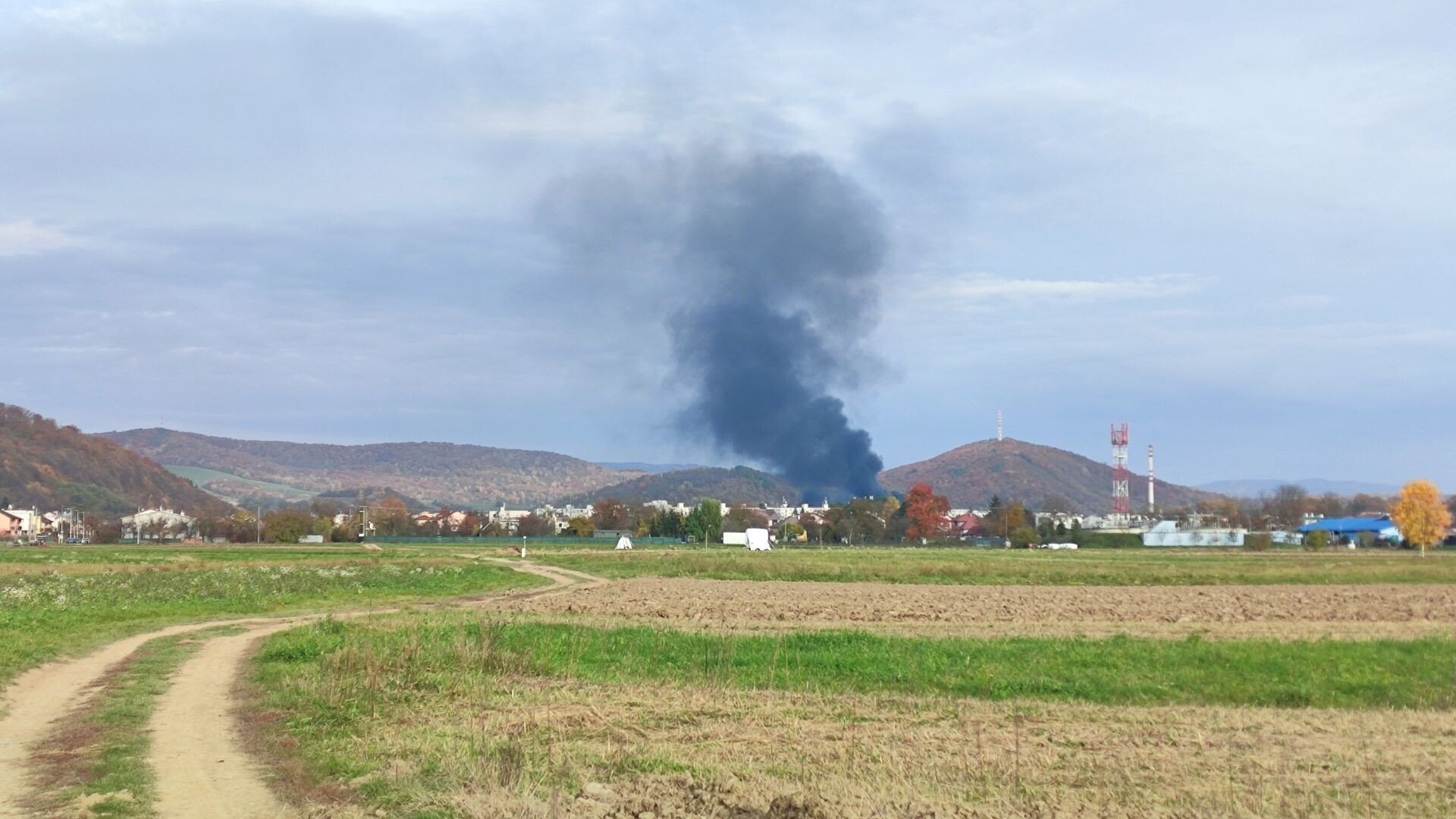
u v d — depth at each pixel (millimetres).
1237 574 77438
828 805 13633
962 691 25109
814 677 26859
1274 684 25891
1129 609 48219
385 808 13938
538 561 101125
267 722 20312
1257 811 13789
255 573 75750
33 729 19609
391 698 22422
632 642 33062
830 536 196500
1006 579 73938
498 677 25609
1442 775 15898
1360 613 45750
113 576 71000
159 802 14297
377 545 163500
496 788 14633
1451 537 172750
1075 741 18469
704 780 15133
